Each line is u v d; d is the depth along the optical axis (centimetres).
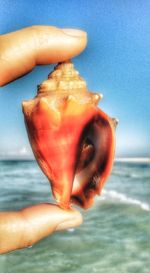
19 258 63
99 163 11
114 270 59
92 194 11
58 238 72
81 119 10
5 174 206
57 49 10
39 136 10
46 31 10
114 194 129
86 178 11
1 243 11
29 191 145
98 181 11
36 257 63
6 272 57
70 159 11
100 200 114
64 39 10
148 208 104
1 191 147
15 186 160
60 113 10
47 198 132
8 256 63
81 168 11
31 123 10
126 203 110
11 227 11
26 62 10
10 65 10
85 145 11
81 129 11
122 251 68
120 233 79
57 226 11
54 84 11
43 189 150
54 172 11
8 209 122
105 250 68
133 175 186
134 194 130
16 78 10
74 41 10
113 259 63
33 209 11
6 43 10
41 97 10
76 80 11
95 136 11
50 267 60
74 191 11
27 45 10
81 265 61
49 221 11
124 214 96
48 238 71
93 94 11
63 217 11
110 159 11
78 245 70
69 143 10
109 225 86
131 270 59
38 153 10
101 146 11
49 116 10
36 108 10
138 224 86
